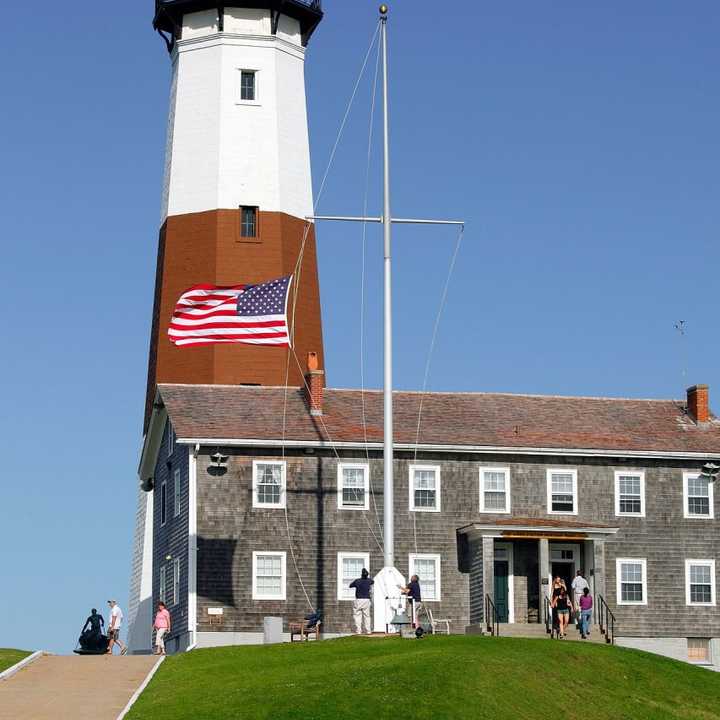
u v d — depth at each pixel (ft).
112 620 203.00
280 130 260.42
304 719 132.16
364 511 212.84
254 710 134.82
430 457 216.33
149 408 256.73
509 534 208.85
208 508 208.74
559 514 218.38
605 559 217.97
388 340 179.32
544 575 209.36
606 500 219.82
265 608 207.51
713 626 219.20
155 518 234.17
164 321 251.60
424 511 214.69
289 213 257.75
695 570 220.43
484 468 217.56
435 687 143.33
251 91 261.03
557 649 167.02
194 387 221.25
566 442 220.02
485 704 141.59
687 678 168.66
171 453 222.48
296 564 209.46
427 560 213.46
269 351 246.88
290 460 212.02
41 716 132.77
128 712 134.92
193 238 254.68
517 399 230.07
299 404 219.82
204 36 262.06
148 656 171.53
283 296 200.64
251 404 218.38
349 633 208.95
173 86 266.77
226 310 200.34
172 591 217.15
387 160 181.68
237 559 208.13
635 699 156.66
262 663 159.33
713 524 222.07
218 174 256.11
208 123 258.98
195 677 152.87
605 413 229.45
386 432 178.81
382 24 183.32
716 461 223.30
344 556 211.00
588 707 151.94
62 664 164.25
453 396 228.02
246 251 253.65
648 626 217.36
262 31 262.67
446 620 207.31
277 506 210.59
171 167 260.01
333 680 145.59
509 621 212.23
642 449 220.64
